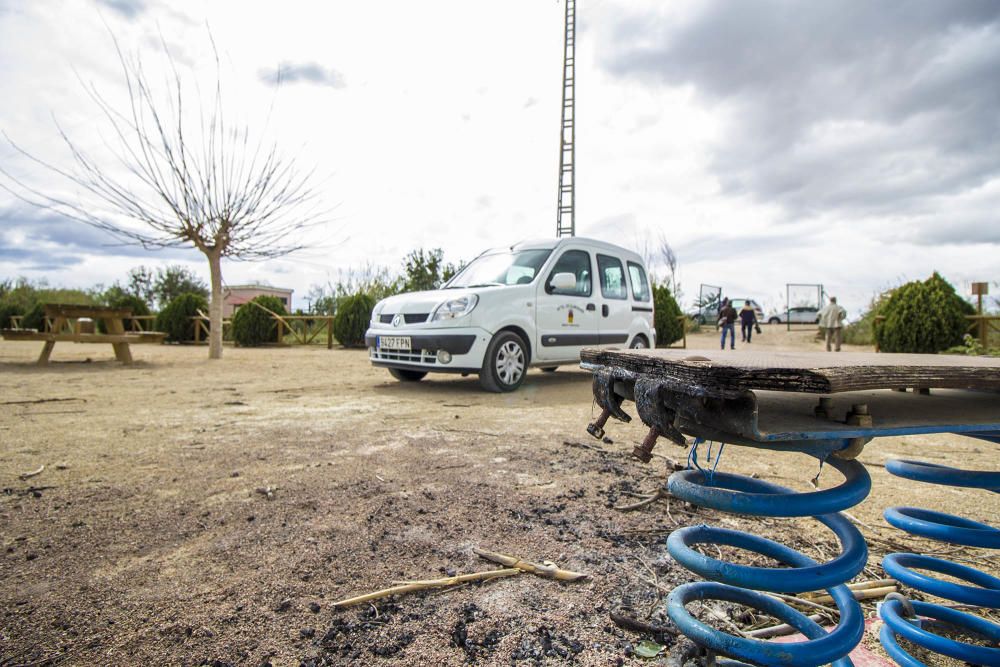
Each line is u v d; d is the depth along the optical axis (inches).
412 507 103.9
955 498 116.7
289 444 151.5
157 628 65.2
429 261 816.9
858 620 51.5
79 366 370.9
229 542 88.2
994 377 43.0
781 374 36.3
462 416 197.5
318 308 864.9
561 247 291.7
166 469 126.8
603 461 138.3
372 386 282.4
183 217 421.4
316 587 74.8
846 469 50.2
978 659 57.3
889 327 521.3
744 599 57.9
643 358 47.0
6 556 82.9
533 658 60.9
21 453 140.3
